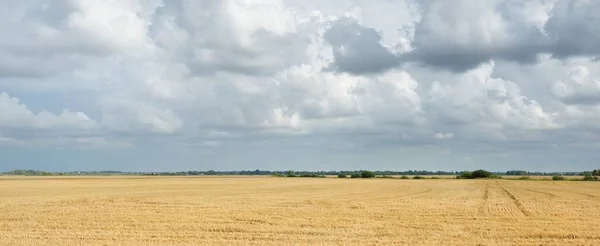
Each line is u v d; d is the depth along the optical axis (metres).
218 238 25.52
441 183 109.94
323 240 24.89
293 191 69.50
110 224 30.45
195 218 33.66
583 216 35.84
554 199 54.34
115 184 94.06
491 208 42.09
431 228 29.16
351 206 43.28
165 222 31.62
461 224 31.02
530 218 34.41
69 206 42.06
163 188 76.62
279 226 29.83
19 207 40.88
